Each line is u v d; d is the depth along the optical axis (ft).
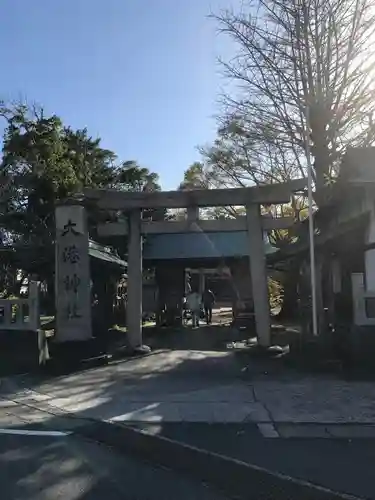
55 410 28.32
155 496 16.52
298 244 56.95
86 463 19.75
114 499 16.28
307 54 65.41
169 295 83.76
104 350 45.14
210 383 34.68
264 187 44.68
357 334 37.68
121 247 71.15
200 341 59.21
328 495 16.31
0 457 20.44
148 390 32.83
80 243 43.34
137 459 20.29
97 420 26.07
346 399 29.78
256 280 45.75
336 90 65.05
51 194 69.05
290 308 87.35
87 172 80.79
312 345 39.47
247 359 43.55
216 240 78.64
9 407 29.19
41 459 20.21
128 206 45.88
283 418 26.07
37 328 40.34
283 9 66.85
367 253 41.39
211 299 87.45
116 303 80.89
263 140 81.41
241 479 18.10
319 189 55.47
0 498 16.37
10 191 70.03
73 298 42.83
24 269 69.77
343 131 66.69
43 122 72.79
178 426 24.88
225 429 24.32
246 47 71.36
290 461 19.62
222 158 91.04
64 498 16.35
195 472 18.83
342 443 22.11
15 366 39.52
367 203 40.37
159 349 51.06
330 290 54.65
